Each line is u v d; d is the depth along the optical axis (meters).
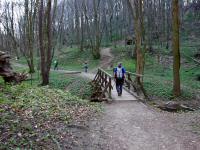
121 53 46.75
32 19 34.09
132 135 8.05
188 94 19.45
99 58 46.34
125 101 14.20
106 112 11.20
